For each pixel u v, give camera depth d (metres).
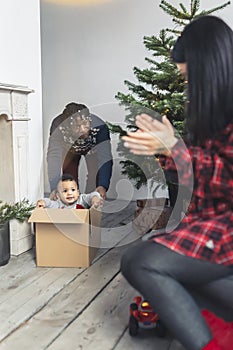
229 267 1.06
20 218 2.09
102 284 1.75
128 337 1.32
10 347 1.25
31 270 1.92
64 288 1.71
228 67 1.01
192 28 1.07
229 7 3.25
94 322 1.41
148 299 1.07
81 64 3.75
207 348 0.99
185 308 1.04
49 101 3.89
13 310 1.50
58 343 1.27
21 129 2.14
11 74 2.09
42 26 3.80
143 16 3.49
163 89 2.35
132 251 1.12
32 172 2.29
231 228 1.03
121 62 3.62
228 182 1.03
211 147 1.08
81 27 3.69
